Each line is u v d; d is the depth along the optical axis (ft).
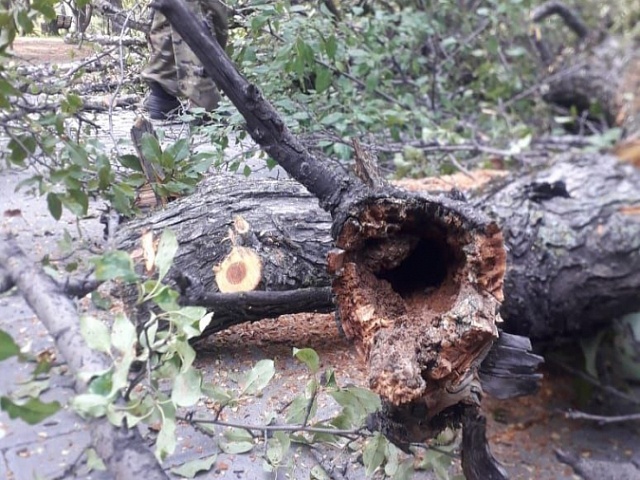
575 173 4.29
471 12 11.13
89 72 5.51
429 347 2.72
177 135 5.36
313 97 6.46
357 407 3.09
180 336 2.75
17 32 3.83
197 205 4.32
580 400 4.04
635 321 3.91
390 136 8.05
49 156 4.02
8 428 3.23
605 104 10.62
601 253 3.67
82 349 2.50
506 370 3.13
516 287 3.84
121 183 4.21
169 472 3.12
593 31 12.04
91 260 2.54
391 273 3.26
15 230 5.11
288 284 4.10
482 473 3.05
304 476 3.23
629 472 3.39
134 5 5.41
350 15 8.16
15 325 4.02
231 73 3.25
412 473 3.16
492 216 3.95
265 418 3.51
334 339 4.52
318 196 3.35
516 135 9.23
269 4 5.89
